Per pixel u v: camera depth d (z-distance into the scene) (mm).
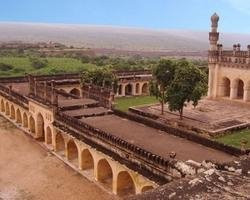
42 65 120000
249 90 61938
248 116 56125
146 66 116062
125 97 75875
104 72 65062
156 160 25797
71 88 69250
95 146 33312
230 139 46031
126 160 29297
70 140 38875
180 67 49250
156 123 36344
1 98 60938
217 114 56469
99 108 43844
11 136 49000
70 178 35406
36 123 46750
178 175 22781
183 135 33344
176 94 48688
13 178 35906
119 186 31203
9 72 106812
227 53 64312
